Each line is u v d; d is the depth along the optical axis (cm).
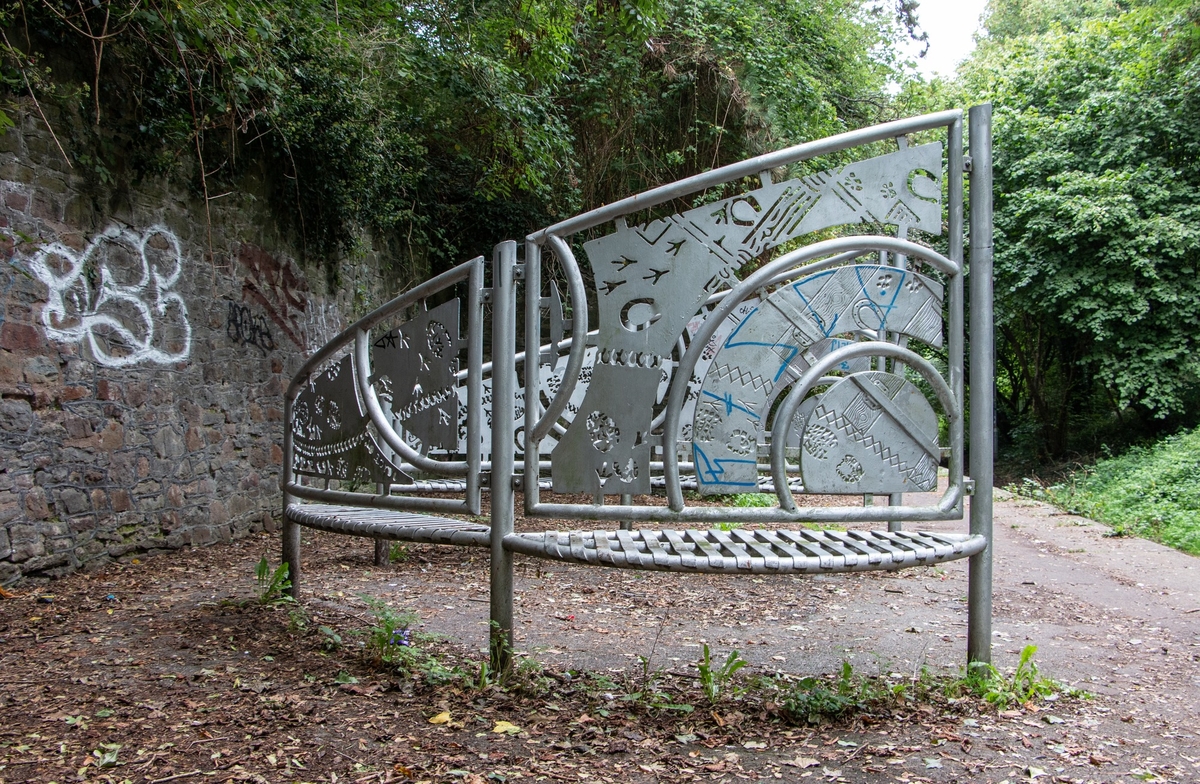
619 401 298
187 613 412
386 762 233
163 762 231
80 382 558
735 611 459
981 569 311
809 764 235
